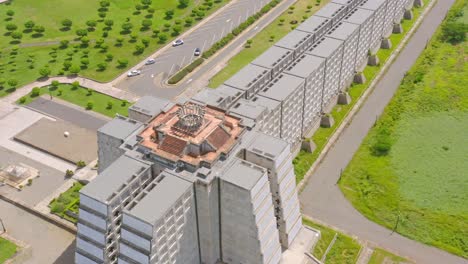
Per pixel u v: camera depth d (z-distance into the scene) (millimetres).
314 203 131250
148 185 96250
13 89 176500
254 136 109125
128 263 94250
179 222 96000
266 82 139250
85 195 93562
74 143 151250
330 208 129625
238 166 100125
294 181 112438
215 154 101250
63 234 124312
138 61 192625
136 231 89562
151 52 198500
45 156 147375
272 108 125000
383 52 198375
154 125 108750
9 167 140375
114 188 94875
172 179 96625
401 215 126188
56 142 151625
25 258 117938
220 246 109000
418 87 176000
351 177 138875
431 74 183125
